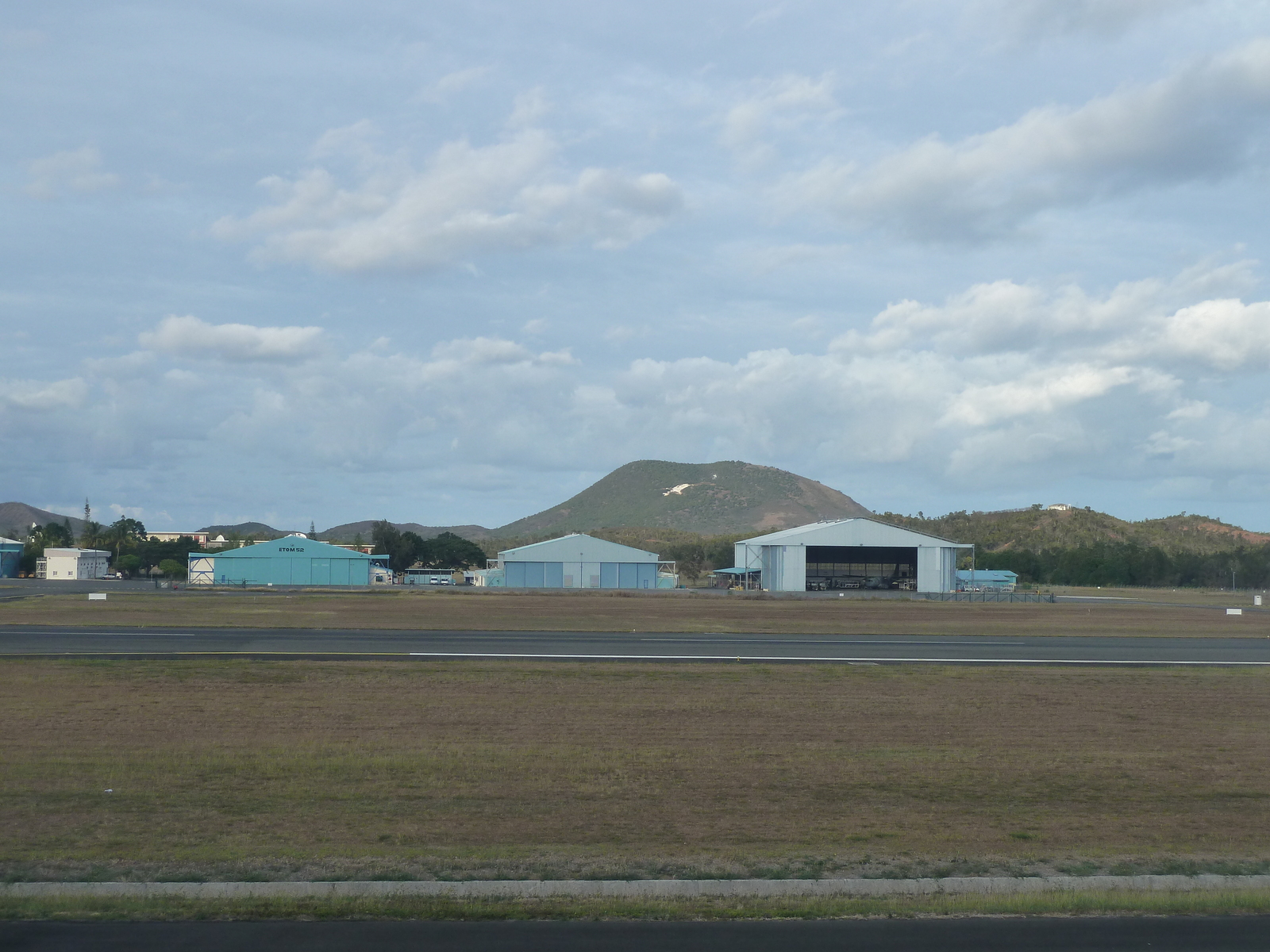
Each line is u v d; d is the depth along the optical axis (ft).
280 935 25.71
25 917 27.04
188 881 31.24
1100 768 52.34
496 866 33.27
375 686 74.69
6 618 135.74
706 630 128.16
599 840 37.63
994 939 26.08
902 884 31.42
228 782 46.34
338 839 37.42
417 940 25.36
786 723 63.57
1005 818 42.09
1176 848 37.78
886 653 102.27
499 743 55.88
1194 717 68.23
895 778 49.26
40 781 46.34
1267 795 47.11
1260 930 27.12
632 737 58.29
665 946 25.13
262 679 77.15
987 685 80.74
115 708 65.10
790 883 31.19
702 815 41.78
